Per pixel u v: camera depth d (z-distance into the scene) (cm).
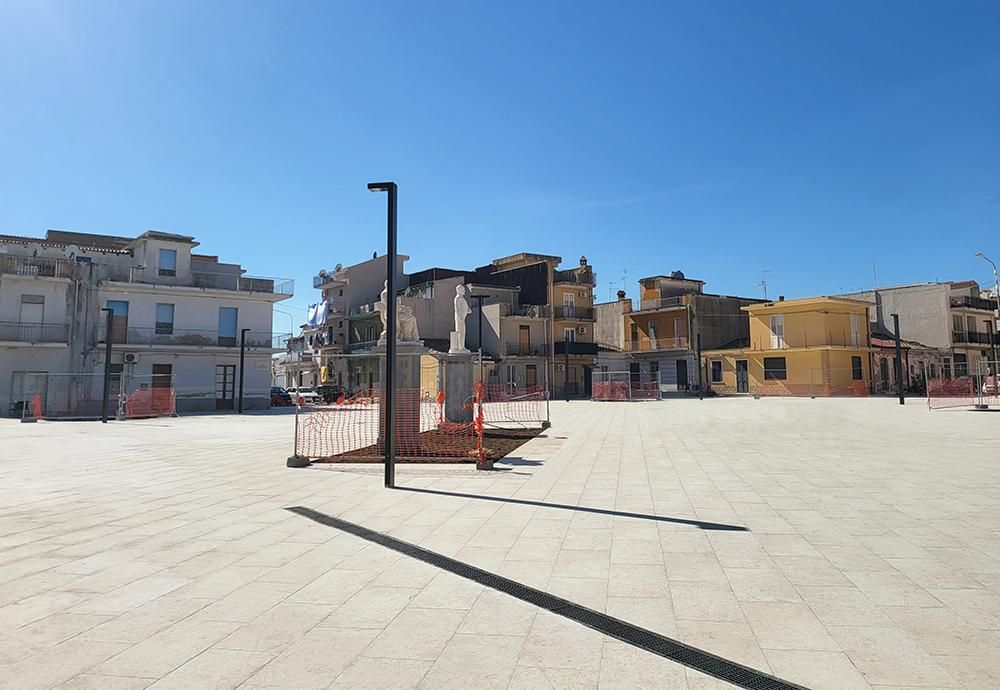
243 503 793
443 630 382
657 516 692
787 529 625
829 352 4500
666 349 5491
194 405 3941
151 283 3934
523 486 901
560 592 448
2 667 335
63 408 3522
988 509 707
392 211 962
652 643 358
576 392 5691
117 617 407
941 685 304
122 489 913
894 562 509
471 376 1677
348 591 455
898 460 1134
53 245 3981
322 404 4888
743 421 2241
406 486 912
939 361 5097
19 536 626
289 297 4316
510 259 6216
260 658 345
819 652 343
